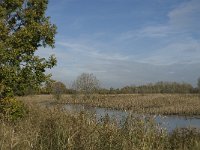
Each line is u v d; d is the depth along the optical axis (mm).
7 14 18672
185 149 13094
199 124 27266
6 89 16969
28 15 18609
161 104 47844
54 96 47875
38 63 18125
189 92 91500
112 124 13273
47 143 11438
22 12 18797
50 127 13211
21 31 17562
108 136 11562
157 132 13664
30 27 18250
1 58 16719
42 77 18375
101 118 14188
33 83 18250
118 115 15008
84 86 62344
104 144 11227
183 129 15844
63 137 11359
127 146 11383
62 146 10688
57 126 13016
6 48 17156
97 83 64625
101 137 11523
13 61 17328
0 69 16938
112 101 51781
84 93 61344
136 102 49594
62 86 55531
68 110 16953
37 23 18359
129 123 13523
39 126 13797
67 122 13844
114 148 11094
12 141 10055
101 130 12109
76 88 62469
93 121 13930
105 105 46875
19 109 17062
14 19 18969
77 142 11109
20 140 10648
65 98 51500
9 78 16984
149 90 92250
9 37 17516
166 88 94375
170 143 13945
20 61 17734
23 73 17906
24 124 14078
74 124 13031
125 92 88812
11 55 16891
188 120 31297
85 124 13094
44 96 60469
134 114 14727
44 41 18891
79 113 15188
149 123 13742
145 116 14383
